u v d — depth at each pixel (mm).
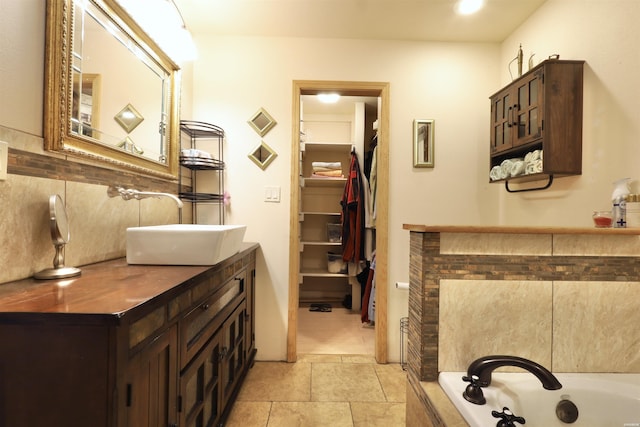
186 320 991
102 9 1249
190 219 2191
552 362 1091
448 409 939
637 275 1102
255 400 1733
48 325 630
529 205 1979
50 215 952
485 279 1078
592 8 1504
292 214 2219
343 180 3322
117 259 1348
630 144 1317
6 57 862
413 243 1188
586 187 1540
